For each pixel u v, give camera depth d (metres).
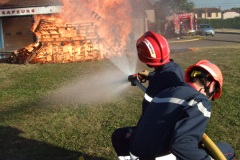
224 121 5.93
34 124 6.10
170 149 2.44
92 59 16.20
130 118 6.27
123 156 3.30
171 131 2.54
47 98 8.10
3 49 23.41
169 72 3.03
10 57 16.36
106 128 5.75
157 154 2.61
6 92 9.00
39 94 8.63
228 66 12.39
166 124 2.56
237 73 10.84
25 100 8.02
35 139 5.38
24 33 23.50
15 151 4.95
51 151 4.90
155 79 3.06
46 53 15.77
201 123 2.46
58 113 6.75
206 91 2.73
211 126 5.65
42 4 22.28
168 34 42.41
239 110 6.56
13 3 22.77
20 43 23.55
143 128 2.69
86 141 5.21
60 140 5.29
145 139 2.65
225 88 8.57
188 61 14.52
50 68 13.90
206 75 2.72
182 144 2.38
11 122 6.25
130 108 6.96
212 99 2.82
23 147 5.08
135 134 2.78
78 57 16.03
